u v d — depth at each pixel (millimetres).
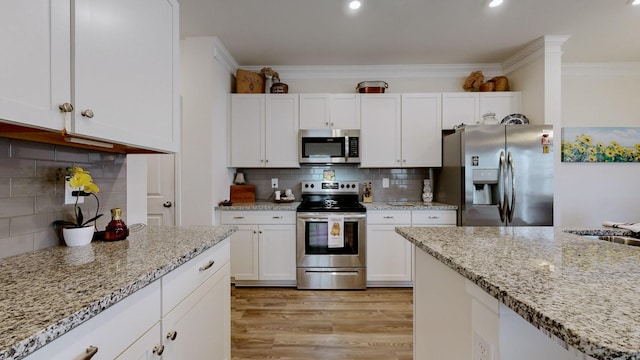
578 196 3502
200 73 2783
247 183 3537
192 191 2812
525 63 3102
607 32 2699
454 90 3533
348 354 1860
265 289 2926
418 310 1396
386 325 2211
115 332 723
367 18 2449
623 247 1130
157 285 908
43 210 1157
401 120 3244
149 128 1249
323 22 2508
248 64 3395
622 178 3488
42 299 660
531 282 736
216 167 2922
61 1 821
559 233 1425
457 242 1219
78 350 615
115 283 766
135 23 1150
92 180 1414
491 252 1050
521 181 2670
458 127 3068
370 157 3242
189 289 1118
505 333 750
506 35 2750
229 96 3217
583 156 3457
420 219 2945
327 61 3332
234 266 2951
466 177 2715
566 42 2893
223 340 1481
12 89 691
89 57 911
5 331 520
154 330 890
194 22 2504
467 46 2969
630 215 3475
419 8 2309
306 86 3555
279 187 3545
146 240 1305
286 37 2768
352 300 2660
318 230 2914
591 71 3486
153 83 1279
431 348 1246
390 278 2955
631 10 2342
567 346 667
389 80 3539
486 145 2697
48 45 784
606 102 3502
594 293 662
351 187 3426
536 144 2670
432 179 3529
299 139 3166
